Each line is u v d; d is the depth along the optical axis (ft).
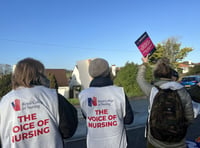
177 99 6.89
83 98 6.86
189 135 16.11
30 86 5.47
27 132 5.09
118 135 6.63
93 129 6.63
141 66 9.18
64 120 5.52
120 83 53.21
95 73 7.02
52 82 84.17
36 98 5.30
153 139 7.43
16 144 4.98
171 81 7.63
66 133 5.67
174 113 6.77
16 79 5.45
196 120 20.52
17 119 5.06
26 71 5.42
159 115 6.95
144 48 9.48
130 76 52.24
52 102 5.43
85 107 6.77
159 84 7.60
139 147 14.12
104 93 6.76
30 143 5.10
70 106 5.92
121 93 6.87
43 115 5.25
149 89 7.98
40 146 5.19
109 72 7.26
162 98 7.04
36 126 5.17
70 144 15.49
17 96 5.22
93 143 6.56
